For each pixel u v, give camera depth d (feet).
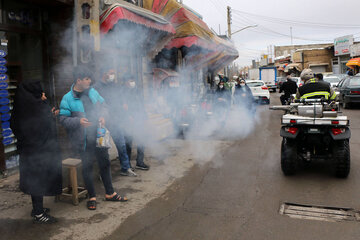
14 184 15.58
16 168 17.28
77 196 13.29
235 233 10.71
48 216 11.74
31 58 17.75
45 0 16.75
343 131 15.19
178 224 11.46
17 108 11.18
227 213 12.31
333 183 15.46
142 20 19.20
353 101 44.86
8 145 16.88
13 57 16.69
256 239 10.29
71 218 12.05
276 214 12.14
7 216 12.19
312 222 11.41
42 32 18.25
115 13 17.61
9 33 16.48
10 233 10.87
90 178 12.92
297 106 17.39
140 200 13.76
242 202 13.38
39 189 11.37
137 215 12.26
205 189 14.99
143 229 11.12
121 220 11.84
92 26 17.60
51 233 10.89
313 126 15.85
